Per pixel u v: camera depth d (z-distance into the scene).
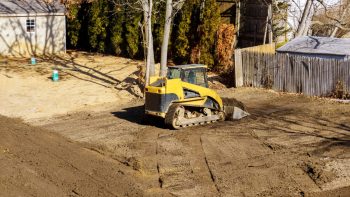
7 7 38.97
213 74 31.45
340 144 17.23
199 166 15.23
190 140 17.95
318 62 25.23
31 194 12.95
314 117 21.19
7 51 38.66
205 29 32.06
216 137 18.28
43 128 20.02
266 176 14.39
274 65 26.94
